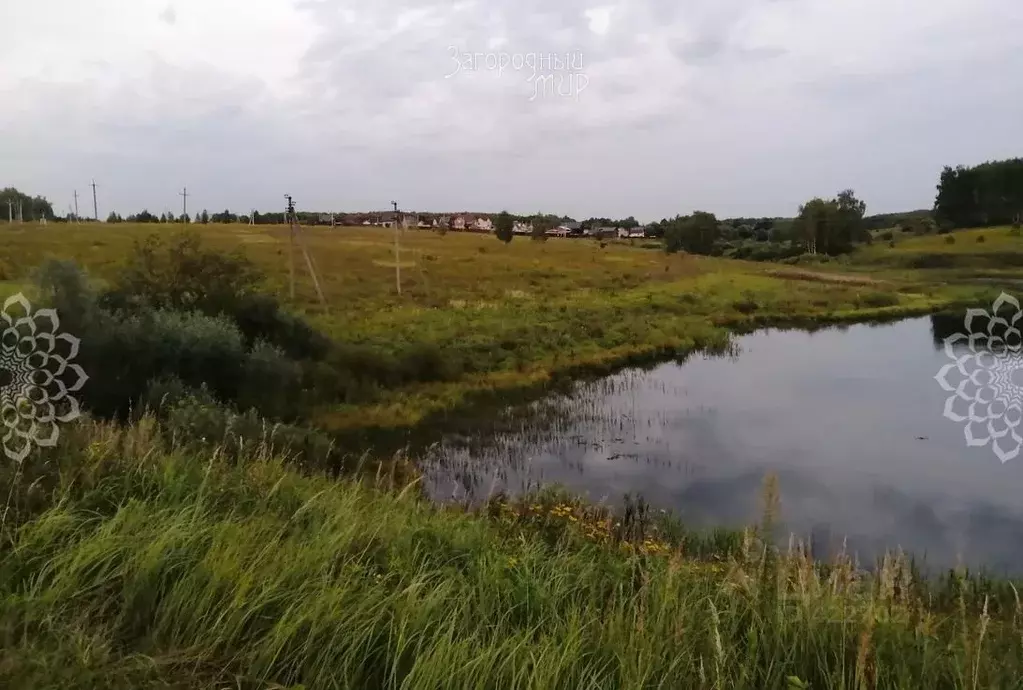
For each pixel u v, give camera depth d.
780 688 3.68
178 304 21.17
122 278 21.62
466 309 39.00
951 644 4.31
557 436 18.77
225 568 4.11
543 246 90.75
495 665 3.55
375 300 40.34
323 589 4.04
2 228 62.53
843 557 7.46
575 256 78.56
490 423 20.08
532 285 53.28
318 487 7.46
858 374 27.70
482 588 4.52
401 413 20.09
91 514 4.99
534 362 28.22
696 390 24.95
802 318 45.84
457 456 16.77
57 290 15.16
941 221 93.94
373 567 4.72
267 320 22.38
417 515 6.70
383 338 27.52
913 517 13.05
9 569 3.99
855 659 3.90
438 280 51.47
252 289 24.44
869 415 21.00
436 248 73.81
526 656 3.58
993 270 63.34
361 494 7.45
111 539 4.34
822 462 16.48
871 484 14.87
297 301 37.38
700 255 97.06
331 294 40.91
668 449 17.56
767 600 4.70
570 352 30.62
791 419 20.67
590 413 21.44
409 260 60.38
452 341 29.11
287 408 18.55
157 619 3.80
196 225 82.19
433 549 5.51
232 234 69.44
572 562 5.62
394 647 3.69
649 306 45.56
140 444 6.49
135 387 13.88
